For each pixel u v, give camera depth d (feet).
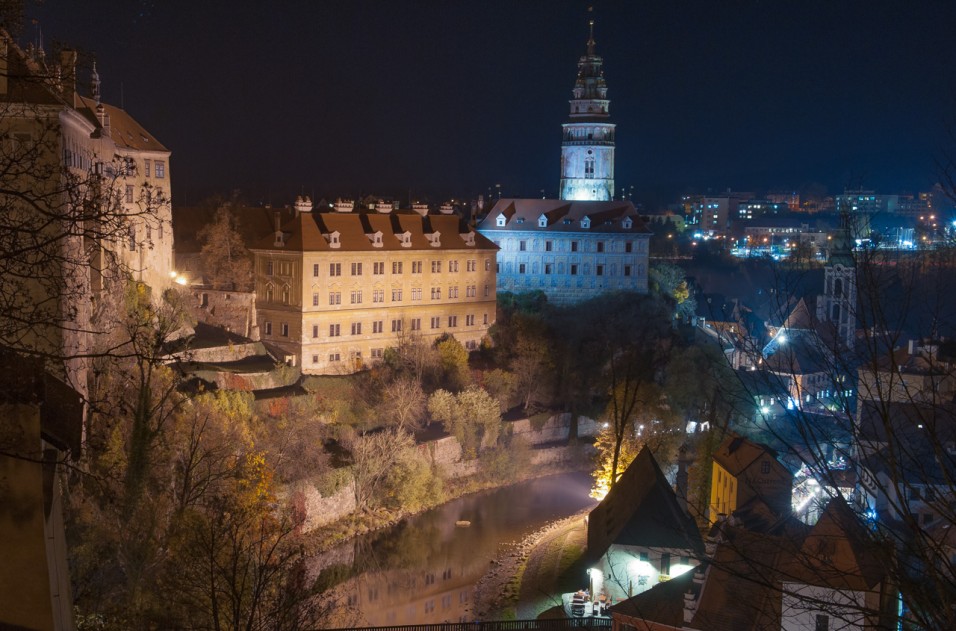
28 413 64.39
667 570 264.52
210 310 431.43
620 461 374.63
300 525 321.93
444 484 390.01
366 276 459.73
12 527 63.82
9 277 88.48
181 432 243.81
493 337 515.91
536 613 283.79
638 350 500.33
